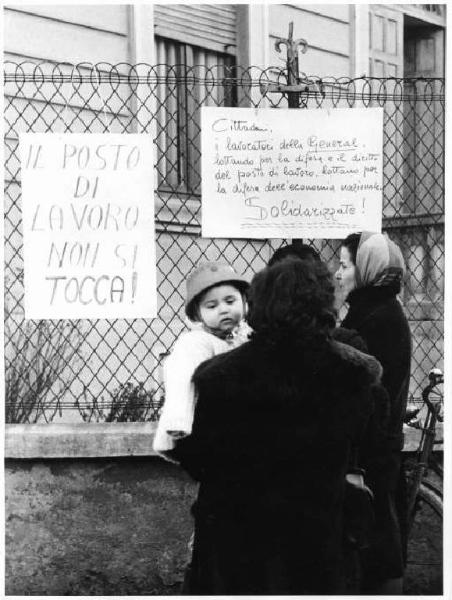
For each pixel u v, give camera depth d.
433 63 9.05
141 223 4.68
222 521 3.03
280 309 2.94
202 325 3.61
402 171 8.59
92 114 6.09
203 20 6.99
